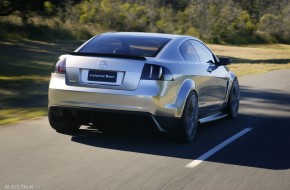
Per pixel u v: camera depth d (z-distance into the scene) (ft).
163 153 29.12
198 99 33.83
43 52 109.09
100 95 29.60
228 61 38.11
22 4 128.06
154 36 33.81
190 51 34.68
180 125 31.17
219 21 253.85
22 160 26.25
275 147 32.01
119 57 29.99
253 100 56.29
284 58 160.15
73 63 30.55
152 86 29.37
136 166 25.88
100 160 26.86
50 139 31.60
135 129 30.63
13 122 37.17
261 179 24.36
